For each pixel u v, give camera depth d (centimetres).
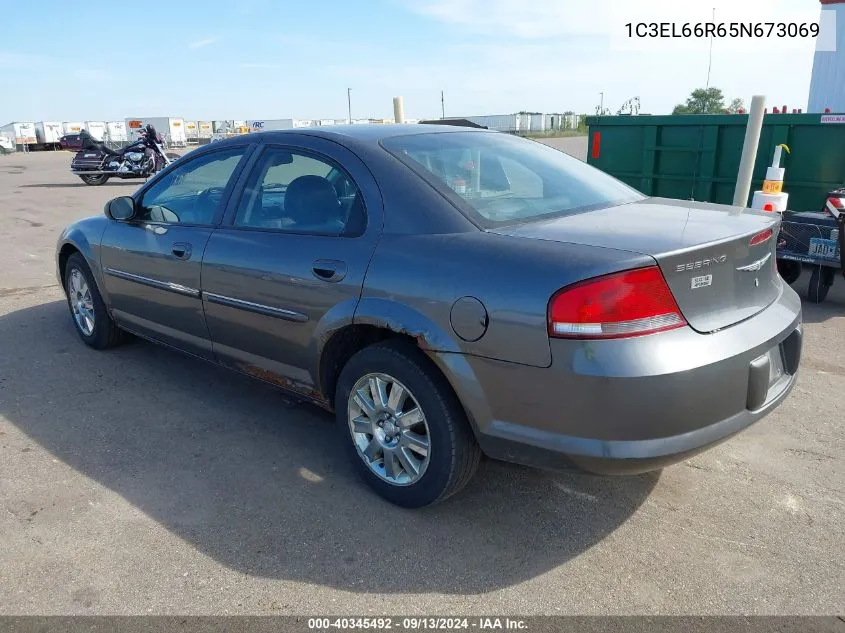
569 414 239
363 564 264
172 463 340
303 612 240
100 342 490
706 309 250
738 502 304
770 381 274
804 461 337
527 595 248
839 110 1005
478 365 255
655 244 243
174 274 389
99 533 283
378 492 308
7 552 271
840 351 488
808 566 261
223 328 367
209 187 386
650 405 232
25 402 410
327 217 317
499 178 320
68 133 5612
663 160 745
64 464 338
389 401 294
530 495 312
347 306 294
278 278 323
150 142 1878
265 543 277
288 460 343
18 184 1934
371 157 311
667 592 248
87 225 480
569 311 233
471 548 274
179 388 431
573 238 256
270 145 358
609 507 302
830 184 650
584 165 379
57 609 241
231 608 241
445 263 266
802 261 600
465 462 279
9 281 722
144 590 250
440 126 374
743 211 308
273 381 354
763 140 677
